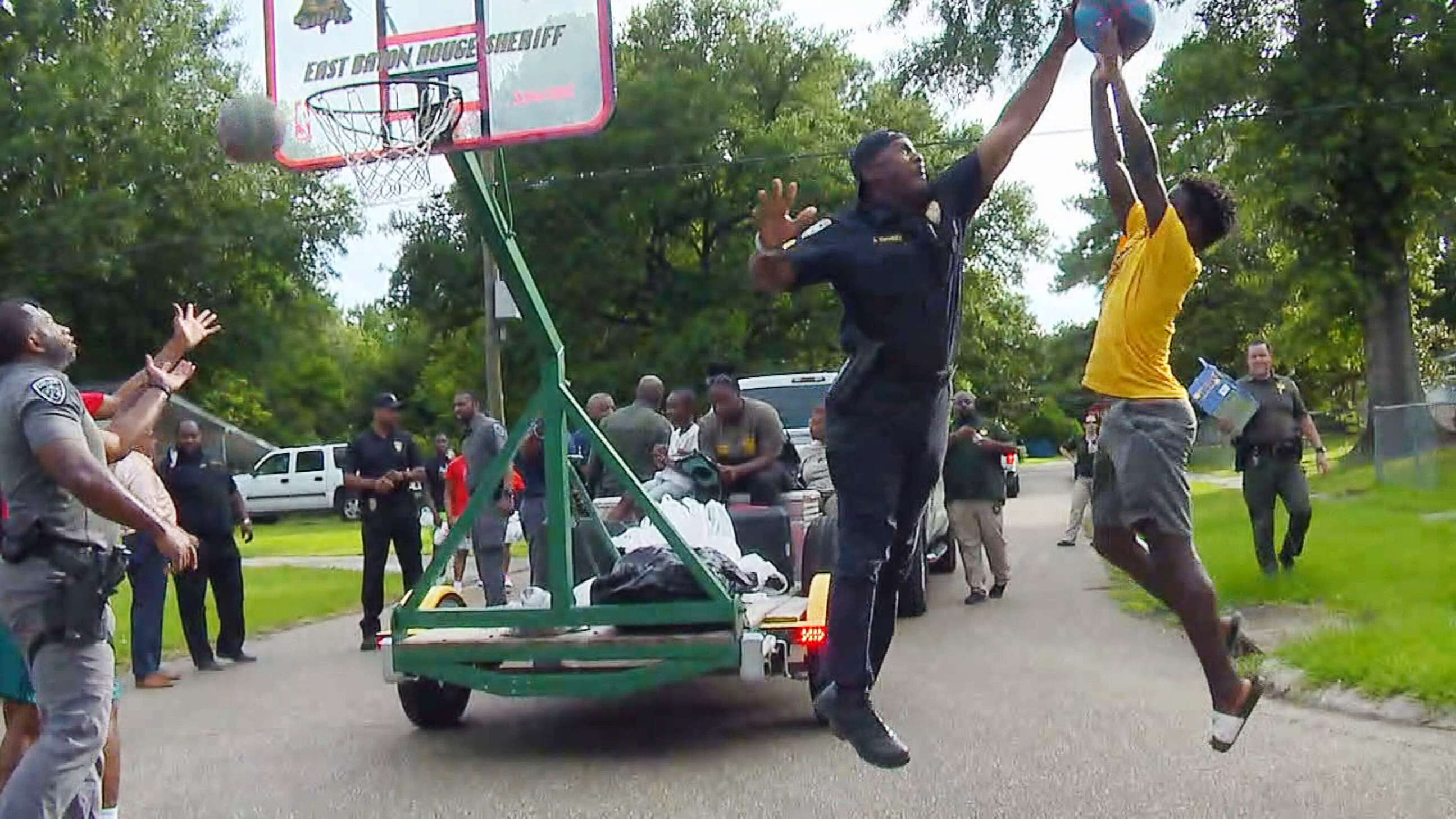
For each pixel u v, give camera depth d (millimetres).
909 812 5934
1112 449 4652
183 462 11250
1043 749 6895
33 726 5480
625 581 7395
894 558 4379
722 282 39500
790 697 8703
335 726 8484
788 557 9516
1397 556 12367
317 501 40250
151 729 8633
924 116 41938
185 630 11156
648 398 11766
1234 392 10180
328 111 7711
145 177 39094
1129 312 4637
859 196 4262
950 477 12961
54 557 4727
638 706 8695
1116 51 4293
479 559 12055
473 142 7594
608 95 7488
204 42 41938
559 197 38594
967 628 11328
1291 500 11602
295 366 51312
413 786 6832
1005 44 25734
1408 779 6004
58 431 4633
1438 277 48000
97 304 39500
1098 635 10539
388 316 61375
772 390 15383
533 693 7371
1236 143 26203
